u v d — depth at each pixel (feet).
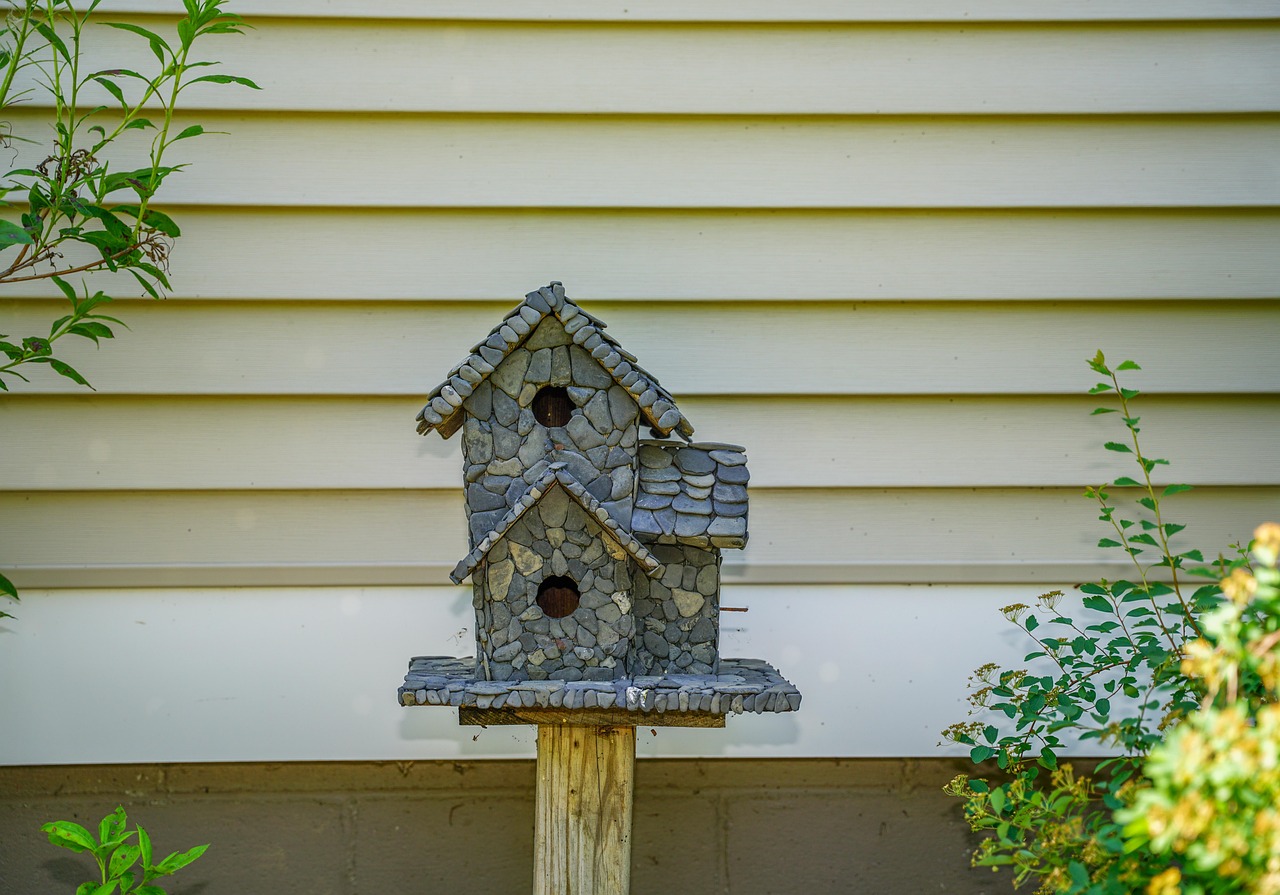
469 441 7.67
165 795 9.98
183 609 9.91
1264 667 5.58
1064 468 10.09
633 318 10.00
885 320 10.03
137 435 9.80
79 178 8.54
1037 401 10.09
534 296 7.55
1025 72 9.98
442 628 10.02
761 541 10.08
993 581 10.12
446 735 10.03
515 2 9.80
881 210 9.99
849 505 10.10
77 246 9.71
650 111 9.89
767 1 9.89
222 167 9.76
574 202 9.89
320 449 9.91
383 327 9.90
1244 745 5.20
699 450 8.18
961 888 10.16
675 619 8.04
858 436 10.07
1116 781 7.19
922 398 10.07
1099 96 10.00
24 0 9.52
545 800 8.20
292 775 10.07
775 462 10.05
